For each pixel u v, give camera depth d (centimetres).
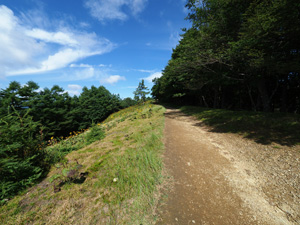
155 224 184
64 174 261
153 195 236
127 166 322
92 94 4178
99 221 184
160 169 320
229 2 782
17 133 296
